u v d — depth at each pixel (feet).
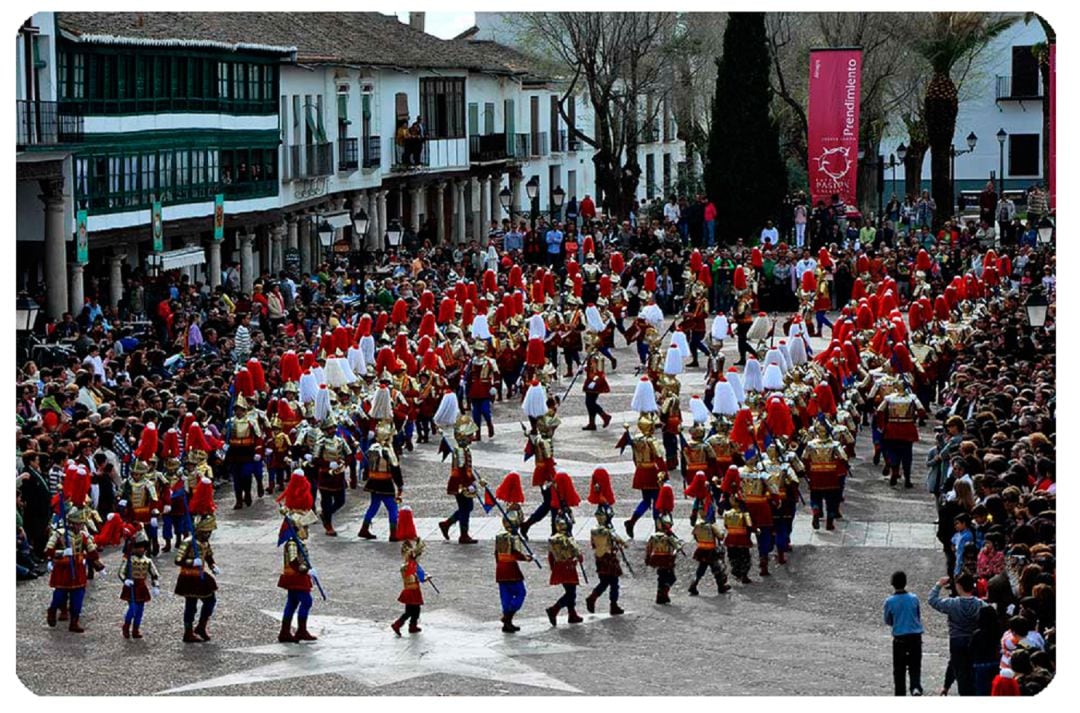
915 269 191.01
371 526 111.34
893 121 311.27
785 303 204.13
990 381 119.55
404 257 207.00
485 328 148.97
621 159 312.29
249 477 115.03
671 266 206.49
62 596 88.74
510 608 88.17
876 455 128.16
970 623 72.84
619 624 89.86
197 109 183.62
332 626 89.30
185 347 140.56
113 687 78.33
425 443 137.18
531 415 105.60
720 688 78.38
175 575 98.63
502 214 291.17
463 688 78.43
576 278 167.43
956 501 90.94
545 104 310.04
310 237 222.07
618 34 263.49
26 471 98.02
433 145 258.37
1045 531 76.74
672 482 121.90
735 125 244.01
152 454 100.99
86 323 144.36
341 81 230.48
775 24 280.51
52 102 149.79
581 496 118.62
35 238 156.46
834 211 221.25
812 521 110.83
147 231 171.42
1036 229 211.41
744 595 95.40
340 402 120.88
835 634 87.86
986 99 312.50
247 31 203.92
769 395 116.16
